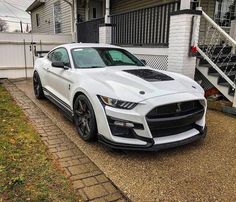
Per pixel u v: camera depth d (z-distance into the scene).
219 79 5.77
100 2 13.34
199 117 3.46
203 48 7.01
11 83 8.66
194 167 3.02
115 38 9.12
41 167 2.86
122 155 3.28
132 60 4.90
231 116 5.06
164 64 6.83
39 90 5.98
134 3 10.82
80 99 3.68
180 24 5.89
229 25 9.21
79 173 2.80
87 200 2.34
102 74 3.76
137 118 2.97
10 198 2.29
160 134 3.21
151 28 7.32
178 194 2.49
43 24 18.31
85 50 4.62
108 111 3.10
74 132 4.05
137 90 3.15
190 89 3.47
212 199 2.43
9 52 9.99
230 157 3.29
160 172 2.89
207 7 8.73
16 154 3.15
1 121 4.41
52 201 2.28
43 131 4.06
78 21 12.37
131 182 2.68
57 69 4.62
